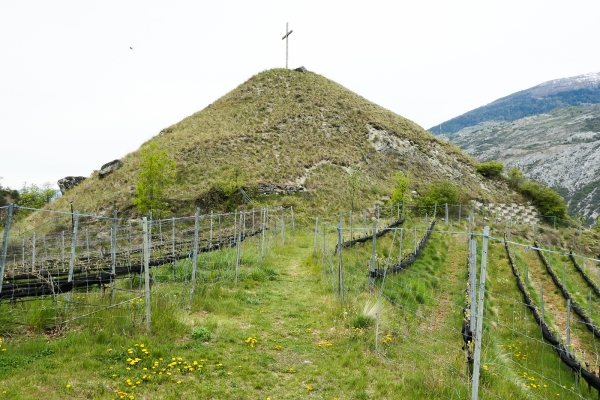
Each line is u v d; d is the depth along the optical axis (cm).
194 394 622
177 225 2888
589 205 12088
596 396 884
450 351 855
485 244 605
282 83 6288
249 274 1443
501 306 1502
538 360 1030
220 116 5338
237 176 3525
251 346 832
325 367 758
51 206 3631
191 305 1044
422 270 1798
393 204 3575
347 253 1797
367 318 973
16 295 902
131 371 670
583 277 2131
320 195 3809
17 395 561
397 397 651
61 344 740
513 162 18325
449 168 5181
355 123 5453
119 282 1273
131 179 3591
